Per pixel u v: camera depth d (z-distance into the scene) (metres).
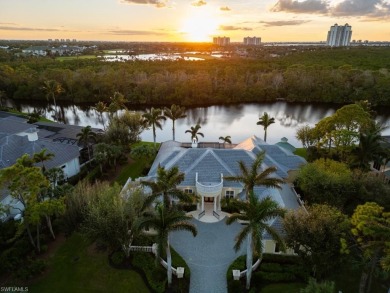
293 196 41.25
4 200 35.81
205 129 87.31
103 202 30.39
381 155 42.94
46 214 29.33
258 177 30.27
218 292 27.28
